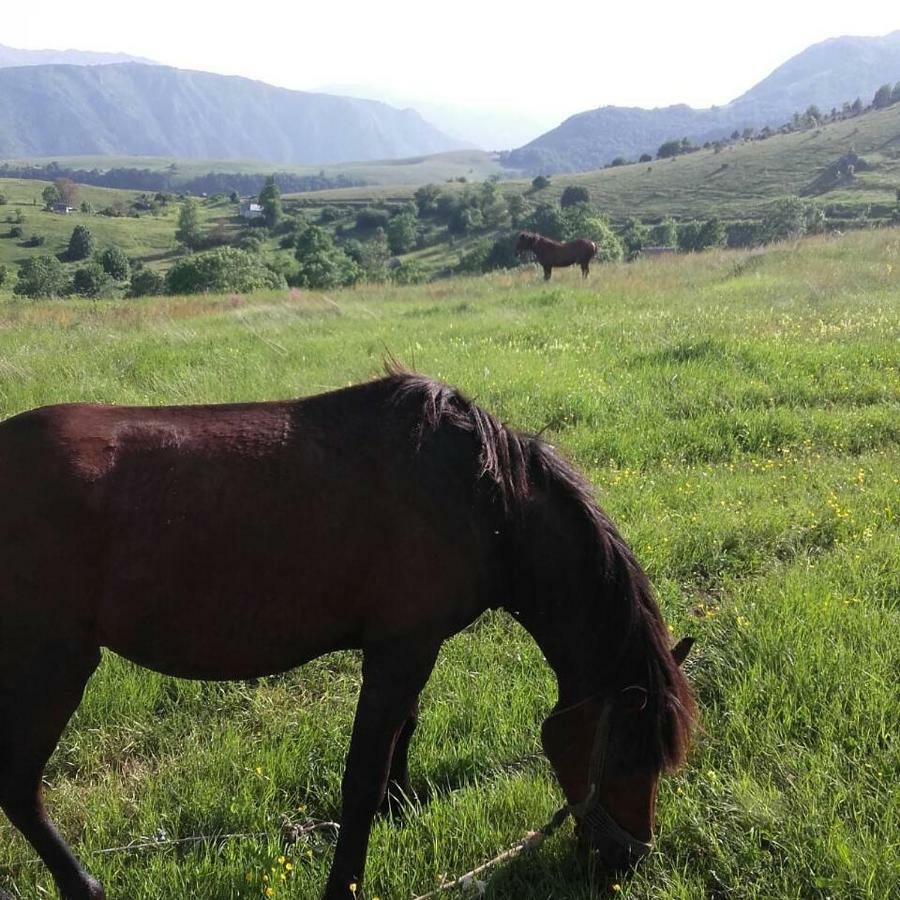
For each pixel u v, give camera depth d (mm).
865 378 9828
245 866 3311
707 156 124312
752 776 3668
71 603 2840
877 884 3059
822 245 24062
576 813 3189
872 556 5555
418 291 23500
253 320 16734
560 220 69062
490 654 4719
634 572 3193
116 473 2867
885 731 3822
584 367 10562
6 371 10656
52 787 3883
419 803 3631
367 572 2992
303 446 3008
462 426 3174
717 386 9672
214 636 2939
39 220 123750
